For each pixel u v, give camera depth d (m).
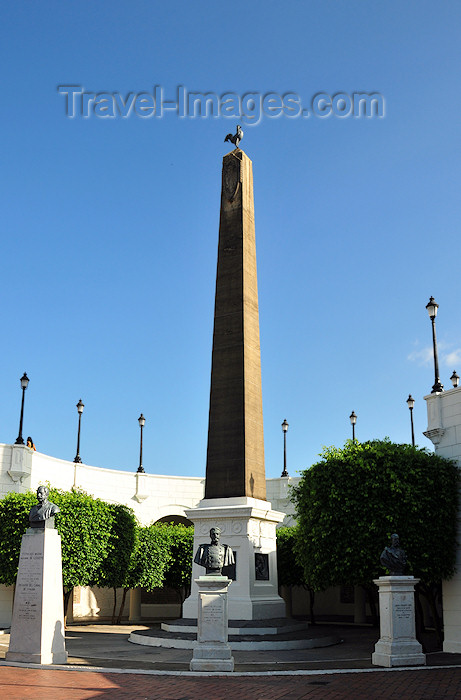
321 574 25.55
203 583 17.69
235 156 31.16
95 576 34.53
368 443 26.73
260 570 26.81
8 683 14.79
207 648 17.28
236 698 13.65
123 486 45.62
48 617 17.91
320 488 25.75
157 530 39.56
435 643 27.02
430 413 25.77
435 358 26.56
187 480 48.16
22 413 37.38
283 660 19.92
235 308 29.14
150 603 47.88
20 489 36.56
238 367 28.39
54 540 18.47
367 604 48.28
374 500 24.42
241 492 27.06
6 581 31.78
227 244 30.17
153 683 15.41
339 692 14.34
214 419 28.34
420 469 24.12
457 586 23.69
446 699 13.41
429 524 23.66
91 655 20.52
